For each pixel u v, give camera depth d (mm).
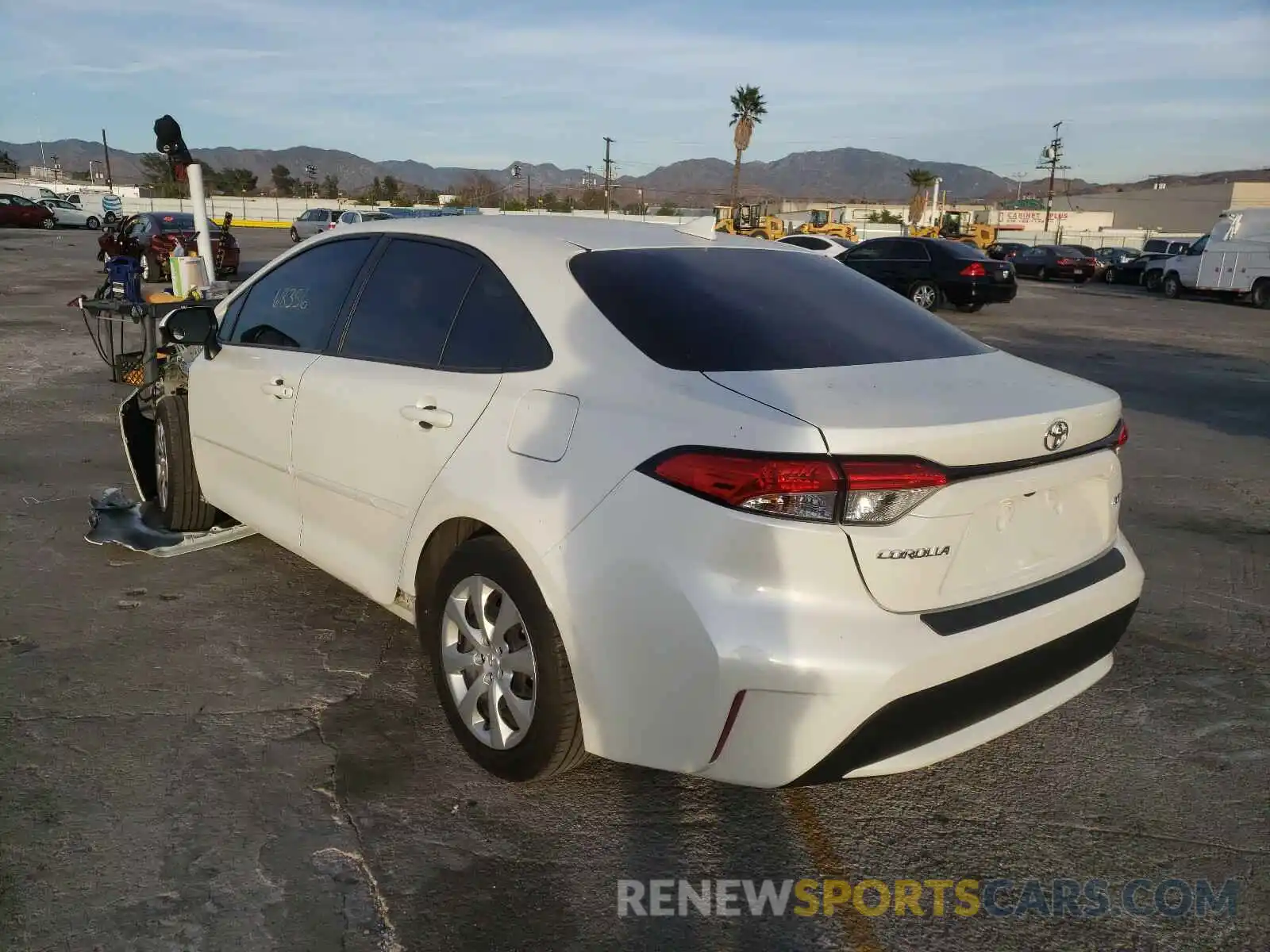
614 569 2479
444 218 3717
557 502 2625
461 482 2914
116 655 3779
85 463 6531
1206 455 7867
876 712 2312
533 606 2691
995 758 3279
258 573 4668
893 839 2834
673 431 2461
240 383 4141
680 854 2729
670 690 2406
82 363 10555
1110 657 3135
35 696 3449
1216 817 2969
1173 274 26984
